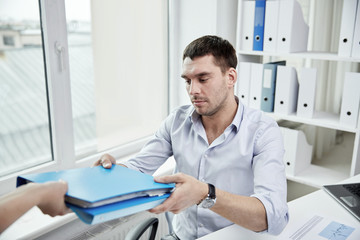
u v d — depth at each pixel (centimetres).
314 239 114
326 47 248
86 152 210
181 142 149
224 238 116
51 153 189
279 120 245
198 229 143
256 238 116
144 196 89
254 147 135
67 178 92
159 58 246
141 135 242
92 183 89
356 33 181
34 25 171
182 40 250
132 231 136
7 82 171
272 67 211
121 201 84
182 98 261
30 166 183
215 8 230
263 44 216
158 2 236
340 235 116
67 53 180
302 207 136
